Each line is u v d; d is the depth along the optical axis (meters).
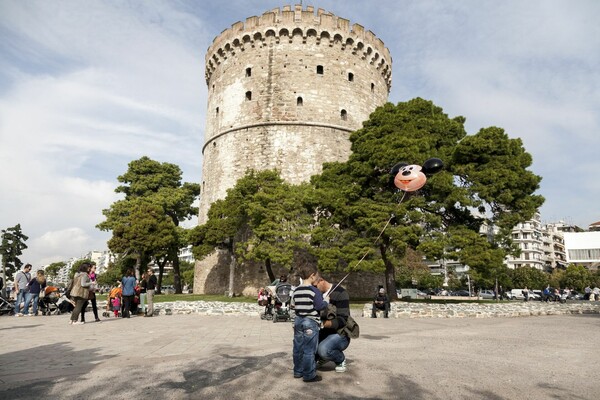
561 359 8.14
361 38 38.66
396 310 18.94
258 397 5.36
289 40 37.00
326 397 5.38
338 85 37.06
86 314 19.12
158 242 38.47
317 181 29.69
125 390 5.61
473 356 8.33
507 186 24.58
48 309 18.17
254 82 37.06
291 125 35.72
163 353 8.44
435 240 23.98
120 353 8.43
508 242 24.95
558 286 77.44
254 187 30.48
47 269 186.50
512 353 8.80
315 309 6.35
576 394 5.62
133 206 42.00
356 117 37.53
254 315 18.58
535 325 15.28
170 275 97.94
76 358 7.88
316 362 6.89
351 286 33.44
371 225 23.88
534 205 25.59
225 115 38.41
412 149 23.89
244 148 36.34
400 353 8.60
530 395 5.54
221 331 12.48
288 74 36.47
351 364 7.41
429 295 67.00
